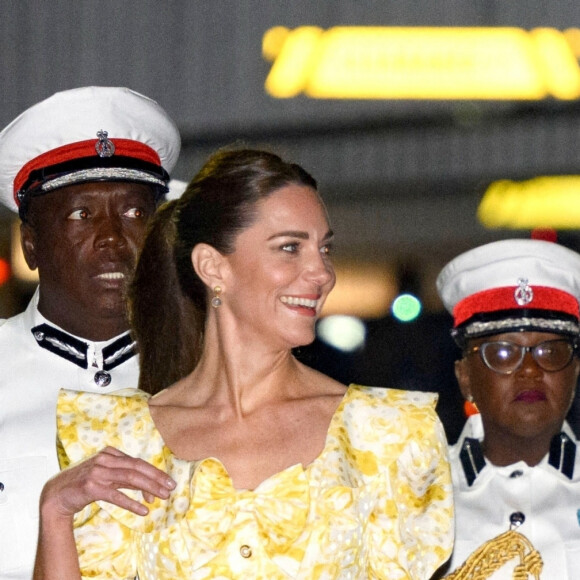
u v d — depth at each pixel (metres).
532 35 26.53
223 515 8.31
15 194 11.55
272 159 8.69
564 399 11.36
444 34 26.70
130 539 8.52
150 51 26.23
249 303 8.55
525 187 26.92
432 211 26.70
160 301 9.54
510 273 11.56
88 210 11.05
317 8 26.62
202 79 26.47
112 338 11.48
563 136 27.05
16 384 11.41
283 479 8.32
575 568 11.32
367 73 26.91
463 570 10.13
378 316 21.17
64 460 8.66
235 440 8.55
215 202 8.66
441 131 27.23
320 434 8.54
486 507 11.54
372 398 8.63
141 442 8.64
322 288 8.54
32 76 25.70
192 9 26.38
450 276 11.91
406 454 8.48
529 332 11.31
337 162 26.95
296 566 8.23
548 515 11.47
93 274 11.03
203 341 9.20
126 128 11.43
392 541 8.38
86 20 25.86
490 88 26.95
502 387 11.34
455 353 20.52
